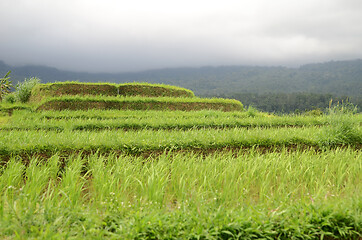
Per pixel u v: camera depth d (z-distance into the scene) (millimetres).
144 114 18266
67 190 5055
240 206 4883
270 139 9336
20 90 27906
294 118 15961
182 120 15039
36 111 19906
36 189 5141
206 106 24328
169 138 8805
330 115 10469
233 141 9078
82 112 17750
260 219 4090
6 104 22578
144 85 27906
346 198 4953
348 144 9477
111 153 7859
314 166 6566
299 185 5844
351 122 10148
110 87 26516
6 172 5801
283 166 6441
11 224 3572
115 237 3582
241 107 26062
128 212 4281
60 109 20375
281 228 4051
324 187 5773
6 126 12906
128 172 5930
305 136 10188
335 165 6918
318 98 141875
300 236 3934
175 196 5551
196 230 3809
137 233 3684
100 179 5406
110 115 17016
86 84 26047
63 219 3924
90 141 8164
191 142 8688
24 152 7305
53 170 6531
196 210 4320
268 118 16109
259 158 6977
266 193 5441
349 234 4215
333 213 4238
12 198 4641
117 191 5086
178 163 6586
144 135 9344
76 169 6254
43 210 4059
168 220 4020
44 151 7492
